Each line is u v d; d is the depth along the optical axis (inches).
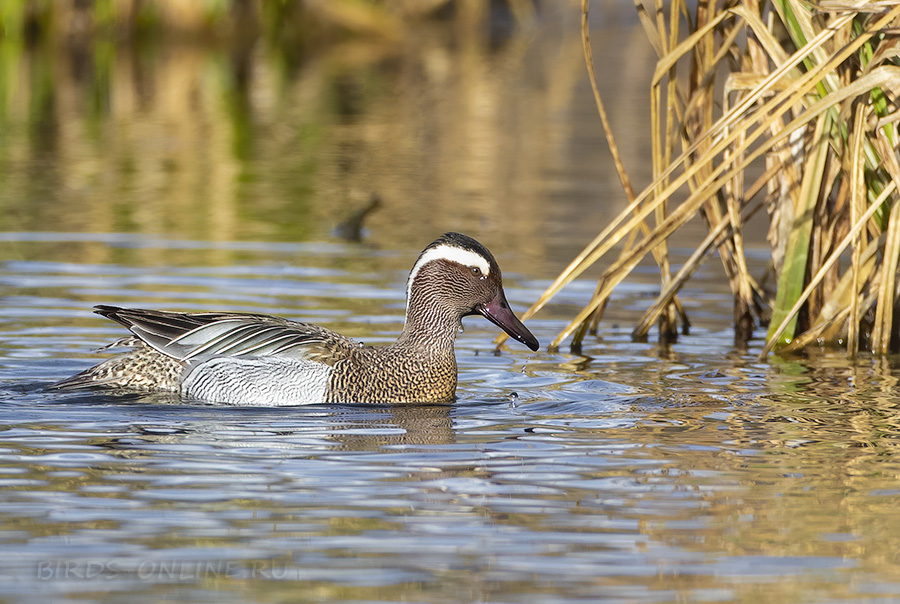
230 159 1011.9
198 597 260.4
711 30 534.9
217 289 607.8
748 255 713.0
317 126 1183.6
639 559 282.0
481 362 505.4
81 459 352.8
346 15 1838.1
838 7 465.7
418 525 302.0
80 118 1188.5
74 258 669.3
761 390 450.9
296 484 332.8
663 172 512.4
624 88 1423.5
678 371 486.3
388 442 378.6
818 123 510.3
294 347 441.1
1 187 871.1
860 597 262.7
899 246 505.4
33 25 1642.5
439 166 1008.2
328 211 823.1
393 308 580.4
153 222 771.4
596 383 465.1
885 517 309.0
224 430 391.9
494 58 1683.1
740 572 275.0
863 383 462.9
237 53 1662.2
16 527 296.7
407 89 1432.1
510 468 349.7
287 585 266.5
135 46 1673.2
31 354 489.4
